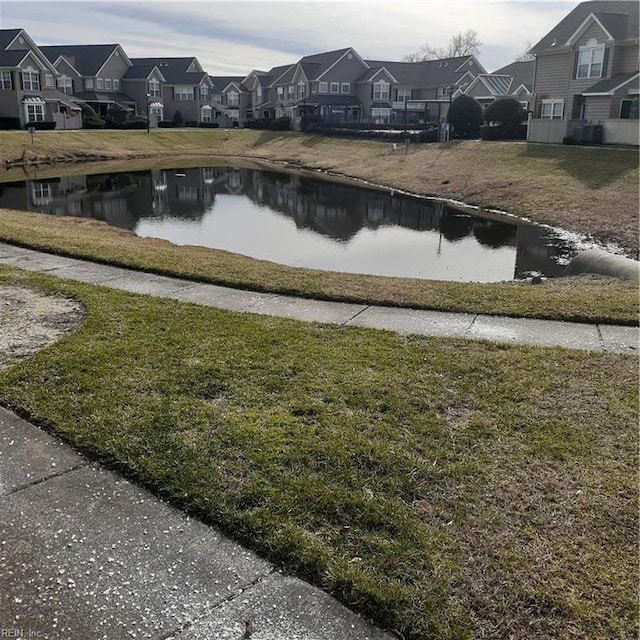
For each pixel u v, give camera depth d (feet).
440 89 187.52
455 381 17.06
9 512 11.46
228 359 18.01
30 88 164.35
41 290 25.30
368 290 26.48
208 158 146.72
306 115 190.60
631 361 18.92
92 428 14.06
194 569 10.16
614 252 48.85
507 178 81.05
